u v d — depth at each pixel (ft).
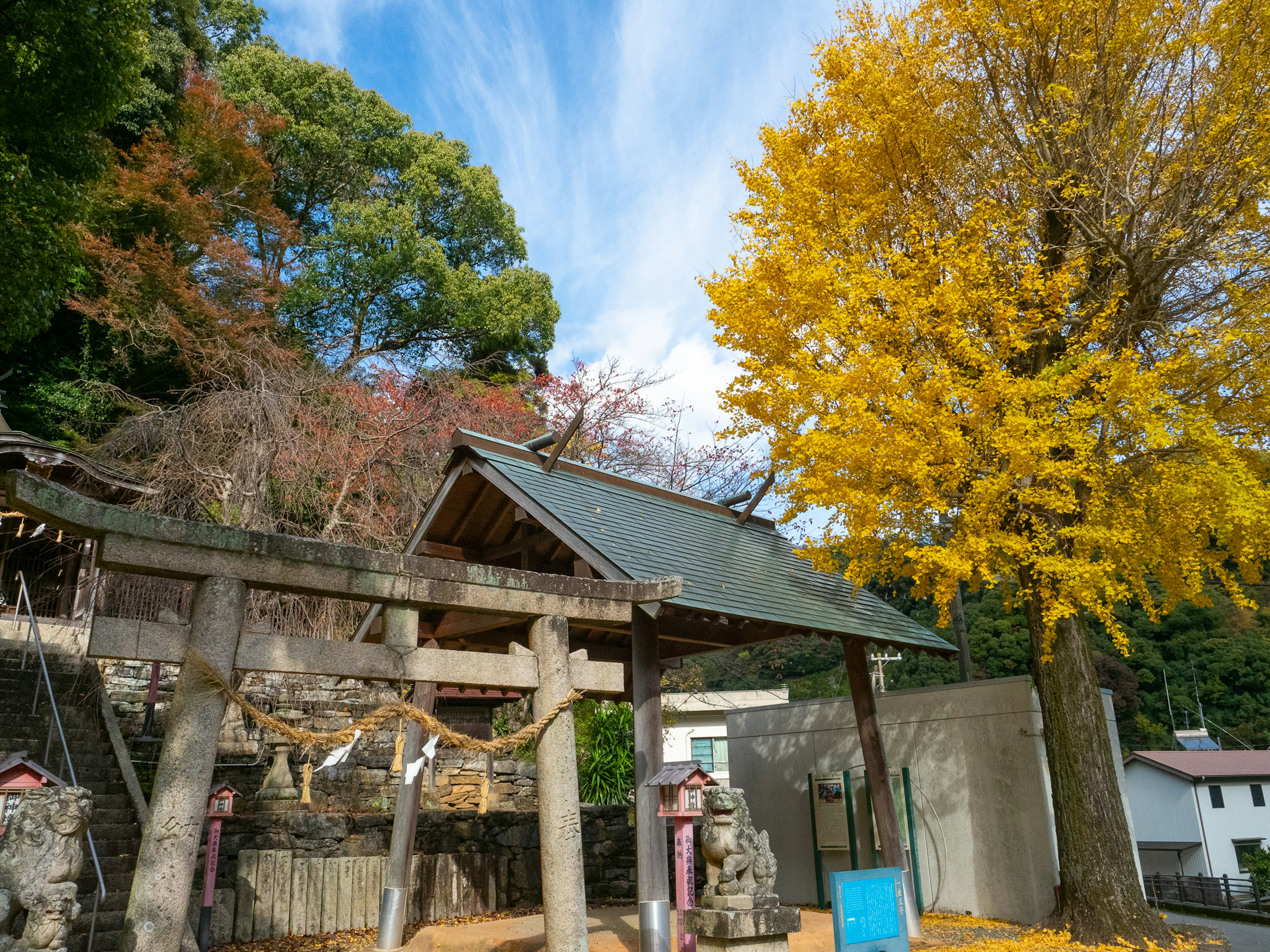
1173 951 26.89
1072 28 29.78
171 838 14.15
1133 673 120.47
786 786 43.65
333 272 83.51
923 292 29.68
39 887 13.82
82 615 47.65
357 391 57.26
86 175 36.42
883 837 31.58
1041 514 29.40
